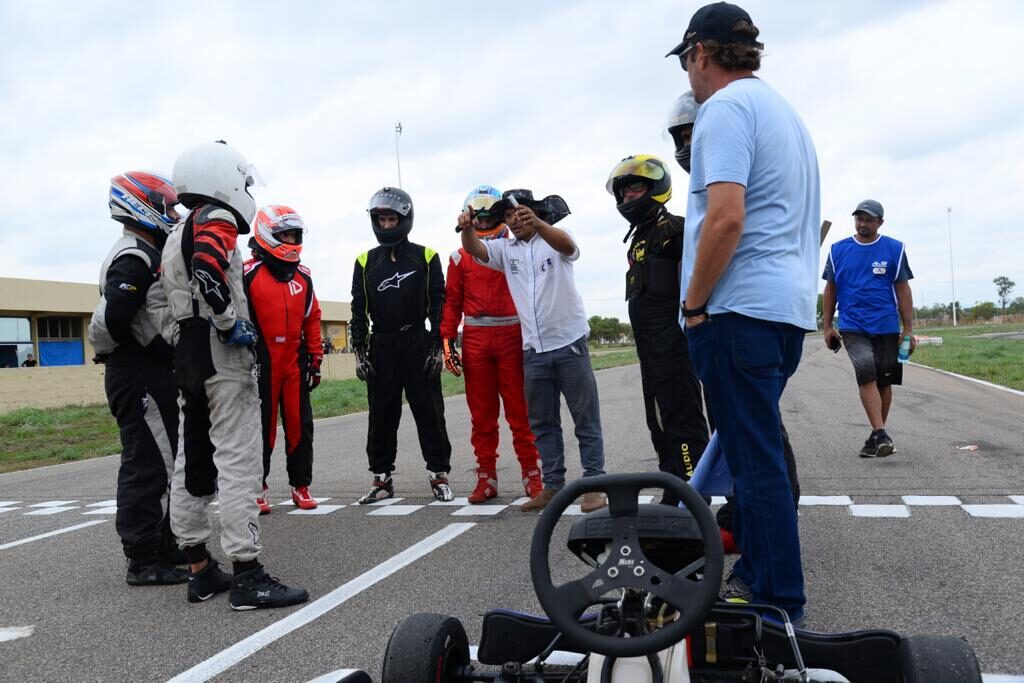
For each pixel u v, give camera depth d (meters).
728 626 2.14
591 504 5.43
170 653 3.28
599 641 1.77
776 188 2.64
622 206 4.30
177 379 3.92
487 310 5.91
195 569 4.04
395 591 3.94
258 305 5.73
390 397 6.27
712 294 2.64
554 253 5.39
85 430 15.62
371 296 6.17
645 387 4.32
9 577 4.65
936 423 8.99
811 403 11.95
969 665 1.89
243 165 4.05
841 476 6.21
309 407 6.27
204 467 3.99
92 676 3.07
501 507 5.90
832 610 3.36
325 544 5.02
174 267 3.89
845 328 6.91
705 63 2.79
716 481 2.85
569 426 10.49
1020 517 4.76
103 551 5.21
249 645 3.31
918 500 5.29
